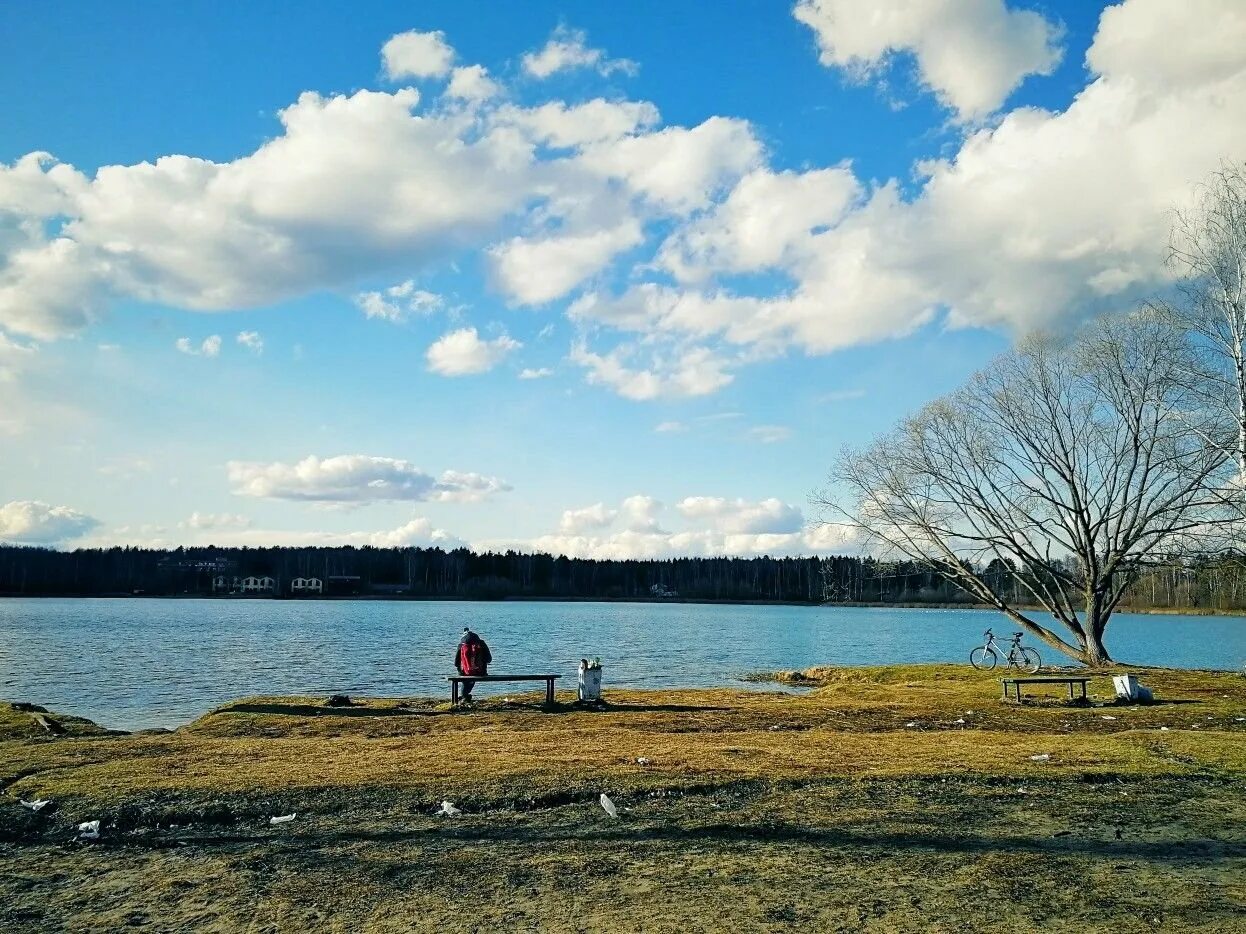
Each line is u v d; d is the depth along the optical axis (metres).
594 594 175.12
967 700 22.31
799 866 8.09
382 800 10.55
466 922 6.70
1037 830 9.40
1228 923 6.66
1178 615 134.88
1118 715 19.25
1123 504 31.72
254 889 7.51
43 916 6.90
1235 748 14.40
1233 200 28.20
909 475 35.69
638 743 14.68
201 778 11.50
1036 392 32.81
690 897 7.24
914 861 8.26
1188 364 29.81
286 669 37.81
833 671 35.22
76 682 32.53
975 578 35.72
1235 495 29.00
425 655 45.75
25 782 11.41
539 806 10.48
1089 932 6.47
